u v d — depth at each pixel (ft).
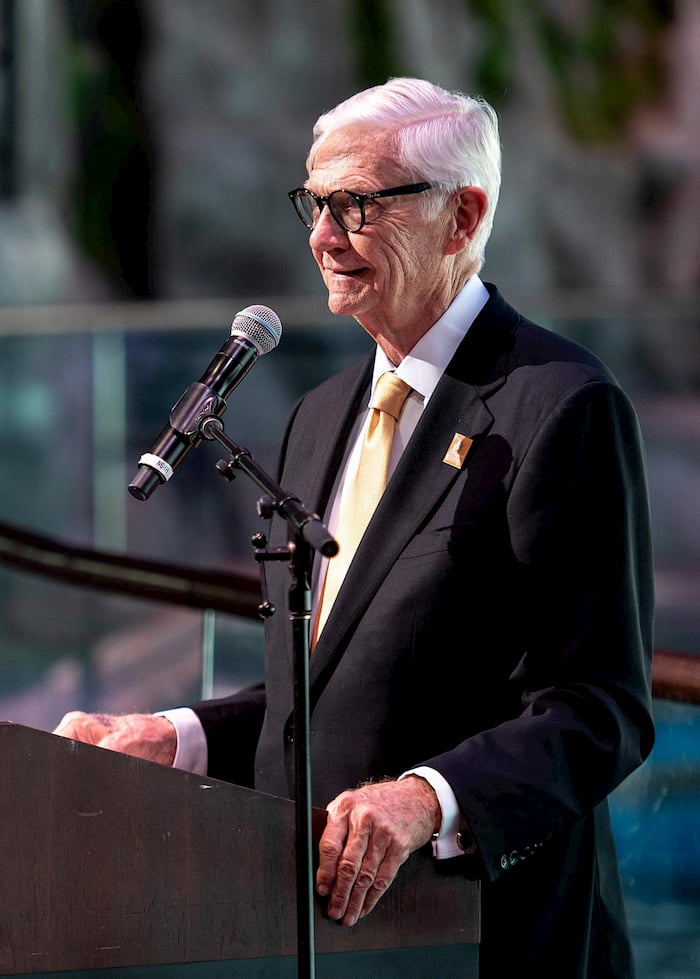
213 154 152.76
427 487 19.38
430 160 19.43
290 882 15.48
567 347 19.92
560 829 17.42
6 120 149.69
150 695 51.57
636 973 24.03
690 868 23.56
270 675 20.86
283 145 153.07
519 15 157.89
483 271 160.86
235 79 151.84
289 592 15.69
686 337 160.97
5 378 149.59
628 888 24.35
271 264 154.61
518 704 18.75
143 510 145.28
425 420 19.77
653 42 159.94
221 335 155.02
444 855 16.49
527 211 160.97
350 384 22.49
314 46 152.46
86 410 150.71
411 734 18.66
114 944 14.76
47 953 14.52
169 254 153.69
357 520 20.35
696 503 149.48
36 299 151.43
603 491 18.54
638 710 18.12
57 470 148.77
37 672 61.16
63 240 152.25
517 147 160.45
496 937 18.70
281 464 23.34
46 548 46.83
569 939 18.83
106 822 14.78
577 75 160.15
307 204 20.25
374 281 19.80
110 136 151.74
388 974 16.15
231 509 142.20
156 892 14.94
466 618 18.66
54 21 149.07
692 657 23.50
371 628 18.99
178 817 15.05
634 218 162.09
